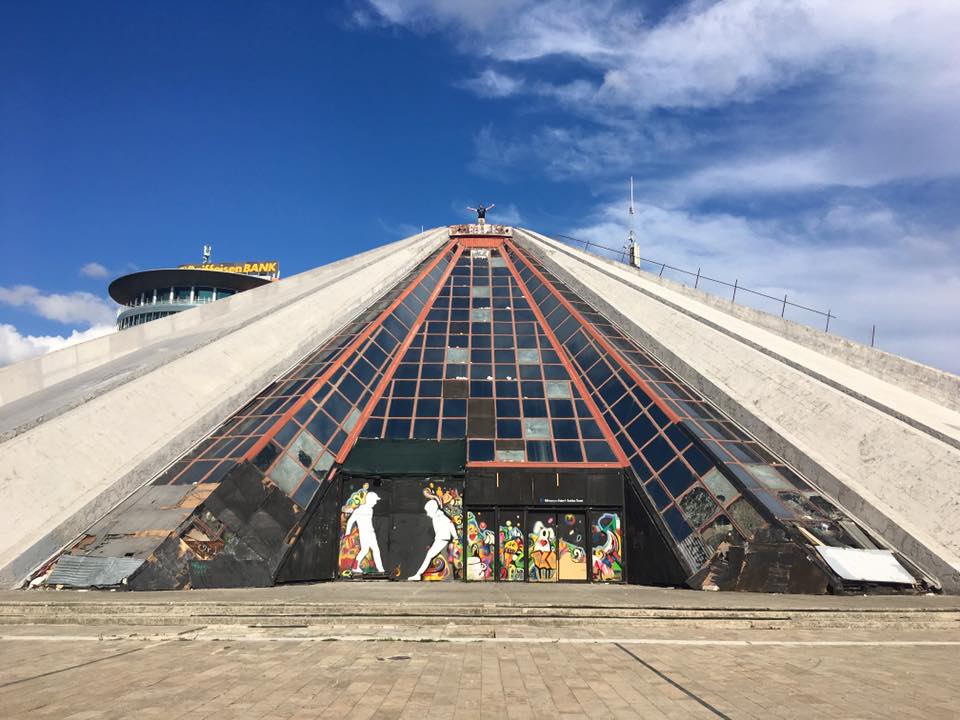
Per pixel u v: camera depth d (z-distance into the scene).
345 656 8.59
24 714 6.03
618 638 10.00
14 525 15.80
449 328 28.77
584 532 20.59
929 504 16.81
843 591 15.45
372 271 30.48
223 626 10.77
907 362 23.64
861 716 6.18
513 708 6.37
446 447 21.81
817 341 26.92
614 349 25.78
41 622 11.52
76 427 17.94
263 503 18.39
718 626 11.20
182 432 19.88
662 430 21.28
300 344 25.20
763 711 6.33
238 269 74.31
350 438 22.05
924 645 9.82
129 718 5.93
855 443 19.02
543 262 34.47
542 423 23.03
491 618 11.41
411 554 20.41
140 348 27.41
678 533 18.41
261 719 5.96
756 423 21.00
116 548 15.98
